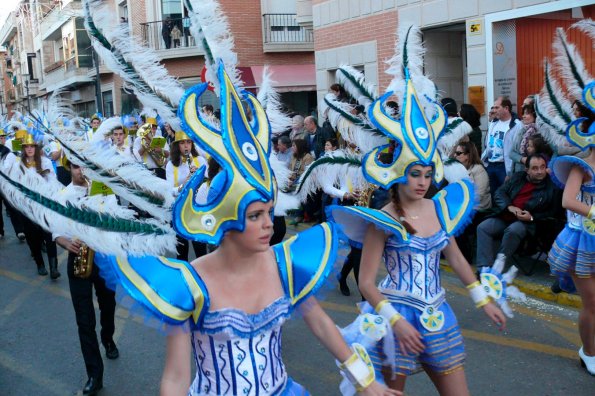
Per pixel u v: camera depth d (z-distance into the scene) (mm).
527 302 6242
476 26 10328
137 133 9695
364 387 2416
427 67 11461
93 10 2348
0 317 6633
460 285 6922
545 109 4996
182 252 5812
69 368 5160
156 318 2158
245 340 2248
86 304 4473
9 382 4938
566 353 4969
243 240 2164
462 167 4004
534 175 6570
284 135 10430
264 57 21797
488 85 10305
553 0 9172
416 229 3230
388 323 3064
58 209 2061
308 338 5523
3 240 11000
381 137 3613
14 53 40812
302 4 14664
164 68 2402
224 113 2182
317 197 10297
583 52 8969
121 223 2188
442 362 3162
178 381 2176
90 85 21766
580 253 4254
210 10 2389
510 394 4312
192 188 2184
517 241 6609
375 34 12344
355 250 6070
